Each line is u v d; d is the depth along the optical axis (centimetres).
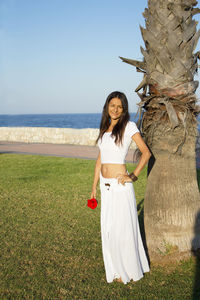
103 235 304
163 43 313
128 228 292
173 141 326
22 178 852
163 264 330
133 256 295
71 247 393
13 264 344
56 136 2028
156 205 339
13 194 675
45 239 419
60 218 510
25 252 377
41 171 961
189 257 333
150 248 343
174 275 310
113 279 306
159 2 313
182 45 311
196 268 319
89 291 288
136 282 301
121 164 298
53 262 351
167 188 333
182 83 317
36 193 684
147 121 340
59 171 959
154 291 284
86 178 848
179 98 317
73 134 1958
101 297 277
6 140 2266
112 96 293
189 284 294
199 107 323
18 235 434
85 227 467
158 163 338
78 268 336
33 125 9944
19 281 307
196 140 336
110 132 303
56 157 1285
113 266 303
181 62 311
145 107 343
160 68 323
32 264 345
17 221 495
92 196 349
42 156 1322
